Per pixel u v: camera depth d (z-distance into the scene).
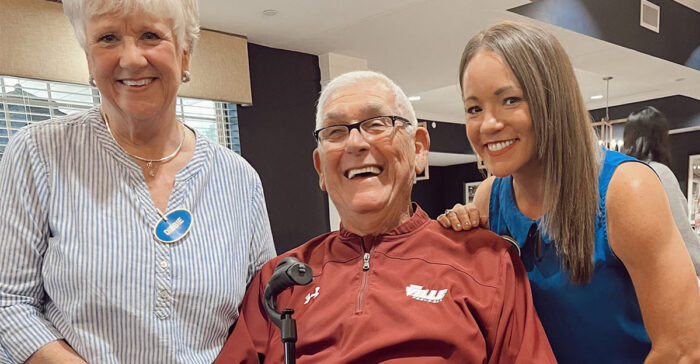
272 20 2.89
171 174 1.12
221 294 1.11
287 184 3.54
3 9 2.25
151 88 1.00
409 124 1.24
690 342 0.95
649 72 4.62
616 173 1.00
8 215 1.00
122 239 1.02
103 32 0.95
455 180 11.88
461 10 2.84
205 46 2.96
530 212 1.16
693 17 4.53
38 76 2.36
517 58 0.98
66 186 1.02
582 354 1.11
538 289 1.14
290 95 3.57
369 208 1.21
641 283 0.99
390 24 3.04
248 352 1.15
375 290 1.14
